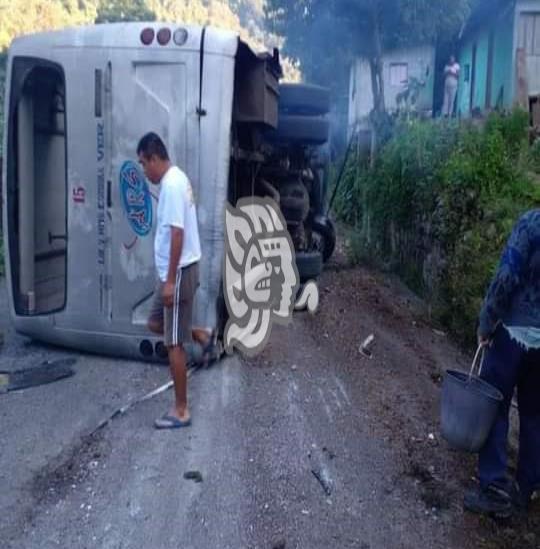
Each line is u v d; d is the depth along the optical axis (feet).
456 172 21.31
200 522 10.59
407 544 10.36
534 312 10.85
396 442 13.51
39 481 11.71
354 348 19.15
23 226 18.20
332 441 13.32
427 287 24.13
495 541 10.66
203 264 15.93
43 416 14.17
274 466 12.26
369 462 12.65
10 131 17.80
